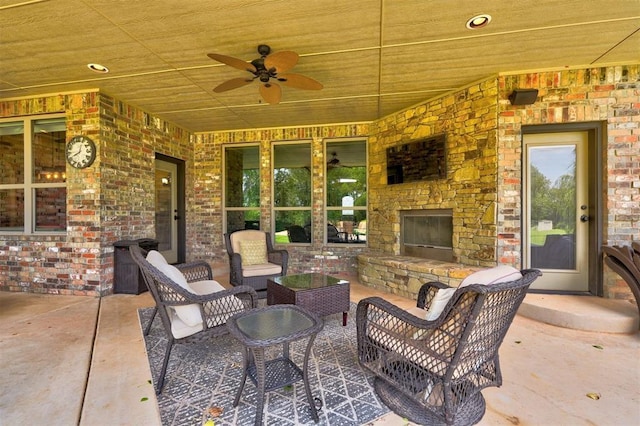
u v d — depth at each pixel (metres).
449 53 3.21
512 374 2.22
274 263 4.37
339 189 5.79
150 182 5.03
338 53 3.21
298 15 2.57
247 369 1.93
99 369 2.29
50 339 2.79
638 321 2.90
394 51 3.17
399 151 4.91
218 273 5.42
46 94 4.21
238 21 2.65
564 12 2.55
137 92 4.19
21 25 2.68
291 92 4.22
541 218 3.78
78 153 4.10
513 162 3.63
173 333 2.10
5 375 2.20
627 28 2.78
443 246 4.39
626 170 3.41
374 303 1.92
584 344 2.68
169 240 5.74
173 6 2.44
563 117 3.53
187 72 3.62
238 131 6.05
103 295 4.14
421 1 2.40
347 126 5.65
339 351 2.59
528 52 3.21
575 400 1.93
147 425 1.71
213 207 6.18
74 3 2.40
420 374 1.77
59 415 1.79
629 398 1.94
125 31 2.79
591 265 3.62
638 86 3.39
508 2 2.43
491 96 3.71
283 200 6.01
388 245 5.12
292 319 2.04
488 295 1.54
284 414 1.80
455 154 4.13
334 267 5.69
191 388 2.06
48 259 4.24
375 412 1.82
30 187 4.39
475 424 1.72
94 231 4.11
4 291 4.36
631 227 3.40
